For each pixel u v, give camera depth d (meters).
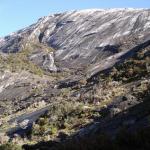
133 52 65.75
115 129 22.61
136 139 14.88
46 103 52.81
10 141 35.41
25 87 78.81
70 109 38.00
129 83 43.75
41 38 127.31
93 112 35.22
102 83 48.91
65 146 17.14
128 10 115.69
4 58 103.75
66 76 87.69
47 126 35.94
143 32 94.56
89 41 103.62
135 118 21.23
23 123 41.03
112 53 88.94
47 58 104.62
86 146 15.75
